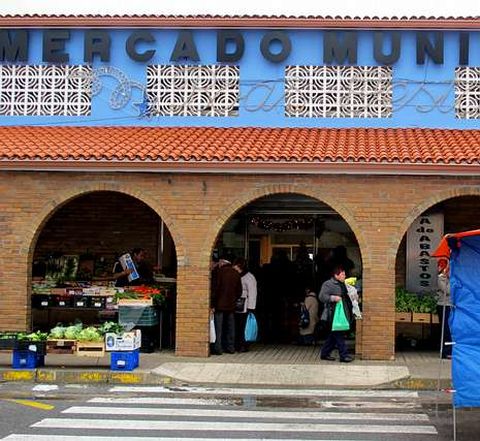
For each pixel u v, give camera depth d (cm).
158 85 1844
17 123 1850
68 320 1806
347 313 1455
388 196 1498
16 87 1856
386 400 1190
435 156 1475
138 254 1719
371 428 987
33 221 1555
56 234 1847
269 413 1082
